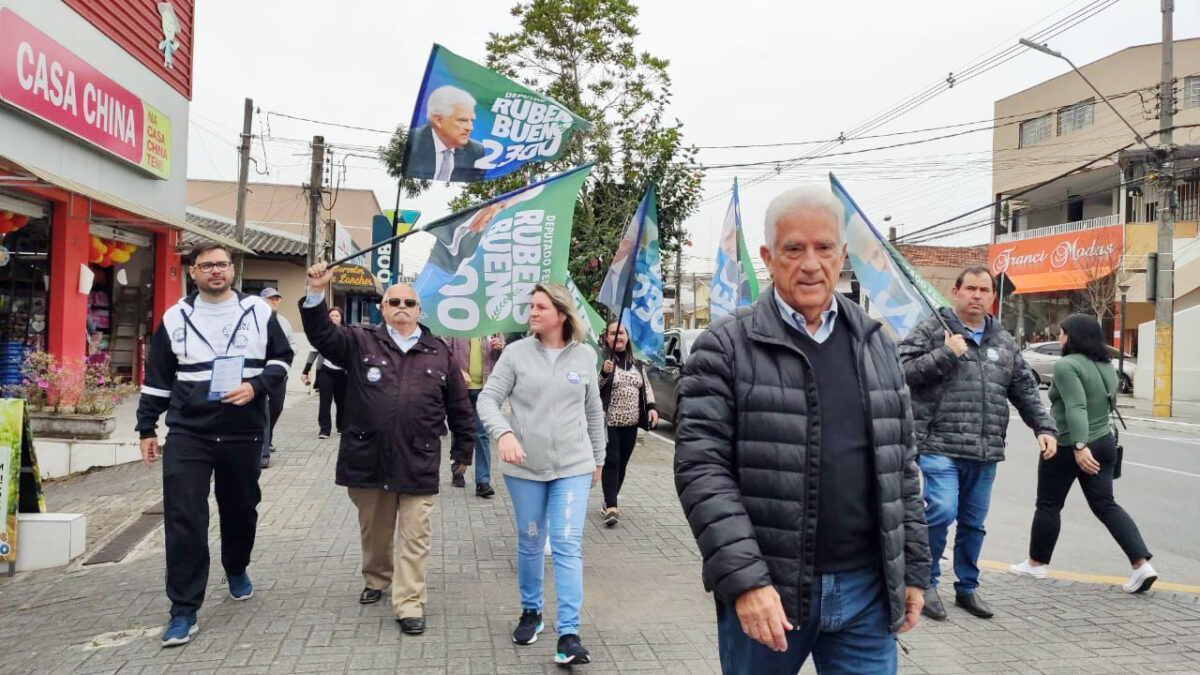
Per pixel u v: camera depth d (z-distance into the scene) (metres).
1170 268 17.12
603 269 10.48
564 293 4.31
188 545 4.11
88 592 4.90
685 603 4.81
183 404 4.22
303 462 9.18
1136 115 28.23
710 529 2.23
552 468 4.14
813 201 2.38
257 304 4.45
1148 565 5.13
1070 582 5.43
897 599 2.34
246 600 4.70
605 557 5.78
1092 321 5.27
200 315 4.33
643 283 6.69
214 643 4.06
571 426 4.20
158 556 5.66
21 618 4.49
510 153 5.29
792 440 2.31
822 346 2.45
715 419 2.36
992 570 5.71
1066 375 5.19
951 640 4.34
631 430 6.78
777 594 2.17
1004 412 4.78
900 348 4.94
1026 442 12.60
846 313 2.49
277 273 23.53
